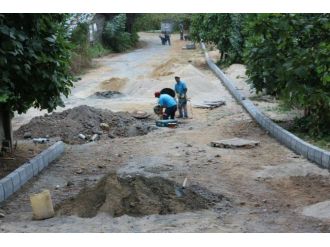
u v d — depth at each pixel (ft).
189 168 35.24
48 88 35.86
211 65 110.32
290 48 43.21
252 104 62.90
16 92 36.50
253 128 50.90
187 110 65.82
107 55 151.84
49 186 32.53
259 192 29.60
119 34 165.27
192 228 23.34
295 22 41.57
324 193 28.89
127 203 26.48
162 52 156.46
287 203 27.48
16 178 31.24
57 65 35.17
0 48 31.60
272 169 34.19
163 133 50.19
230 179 32.45
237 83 84.64
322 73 40.19
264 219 24.72
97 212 26.37
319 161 35.12
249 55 48.93
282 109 58.29
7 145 40.11
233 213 25.88
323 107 42.37
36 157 35.96
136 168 35.76
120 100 76.84
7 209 28.02
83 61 120.57
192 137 47.52
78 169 36.83
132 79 94.68
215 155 39.17
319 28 41.93
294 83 41.32
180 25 201.57
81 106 56.75
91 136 50.55
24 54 33.27
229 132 49.52
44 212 25.85
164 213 25.94
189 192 28.32
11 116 40.73
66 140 48.70
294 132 45.50
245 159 37.83
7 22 33.04
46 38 35.04
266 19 43.04
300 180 31.65
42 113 66.59
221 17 106.42
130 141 46.60
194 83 81.71
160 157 38.91
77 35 124.26
